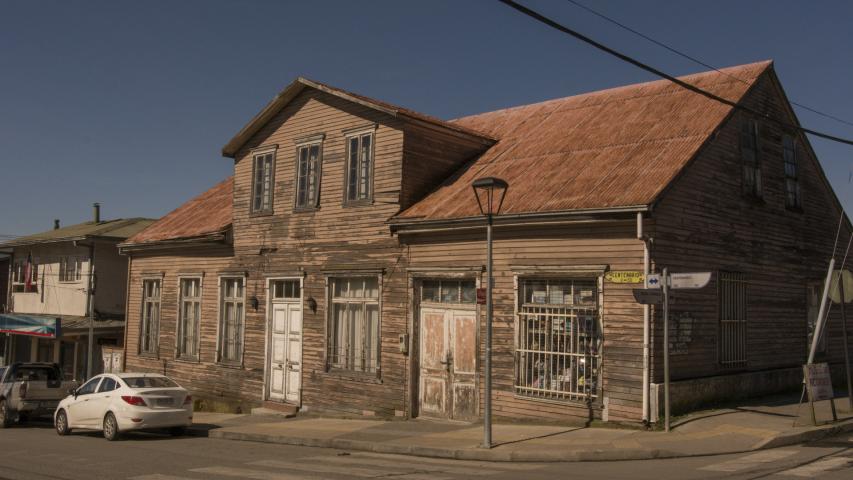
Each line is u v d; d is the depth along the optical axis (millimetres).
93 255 31812
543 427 13641
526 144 18250
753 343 15906
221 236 21234
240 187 21344
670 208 13492
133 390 15867
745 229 15922
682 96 17172
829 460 10195
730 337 15125
